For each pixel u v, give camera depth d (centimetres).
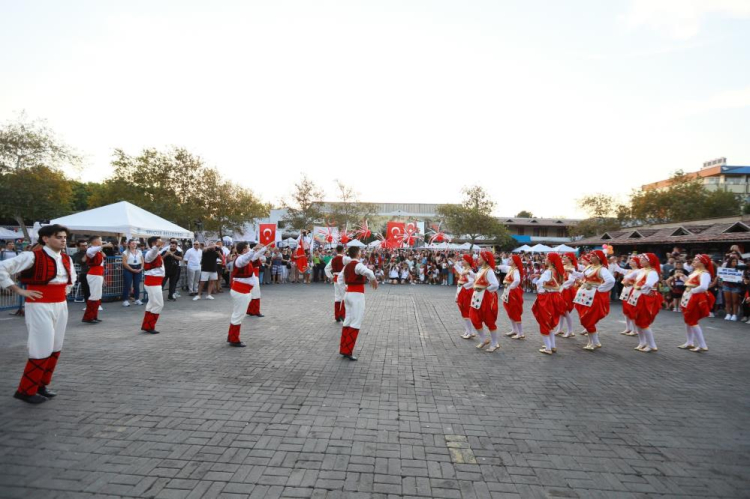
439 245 3203
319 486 294
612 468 334
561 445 372
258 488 289
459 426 405
